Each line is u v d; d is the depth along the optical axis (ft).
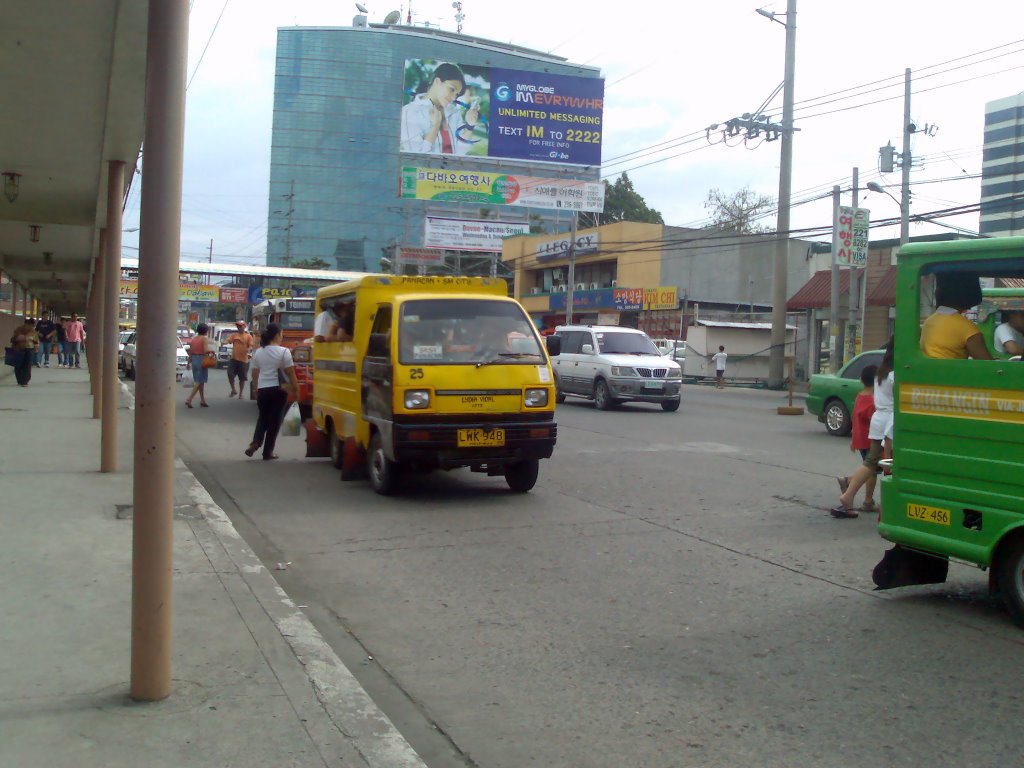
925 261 20.38
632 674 16.74
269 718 13.74
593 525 29.37
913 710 15.06
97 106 32.14
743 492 35.35
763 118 101.86
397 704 15.48
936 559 21.63
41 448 40.09
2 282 86.58
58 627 17.26
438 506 32.32
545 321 182.91
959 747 13.70
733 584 22.62
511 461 32.71
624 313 158.81
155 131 13.10
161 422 13.64
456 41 308.40
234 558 22.99
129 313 192.54
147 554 13.88
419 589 22.25
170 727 13.26
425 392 31.37
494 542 27.02
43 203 49.83
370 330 35.14
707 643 18.37
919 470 20.52
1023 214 230.48
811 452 47.37
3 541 23.72
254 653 16.40
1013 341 20.40
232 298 220.02
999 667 16.97
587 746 13.87
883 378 29.43
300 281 152.66
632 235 157.89
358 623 19.71
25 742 12.64
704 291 163.53
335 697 14.62
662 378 72.43
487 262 209.15
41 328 110.52
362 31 304.71
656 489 35.96
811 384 57.82
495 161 175.83
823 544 26.84
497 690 16.06
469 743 14.02
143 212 13.17
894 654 17.70
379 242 306.35
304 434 53.47
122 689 14.49
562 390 79.46
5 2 24.11
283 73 304.50
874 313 113.70
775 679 16.46
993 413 19.01
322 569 24.03
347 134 305.32
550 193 173.88
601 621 19.79
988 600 21.31
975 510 19.35
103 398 34.22
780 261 106.32
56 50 27.27
